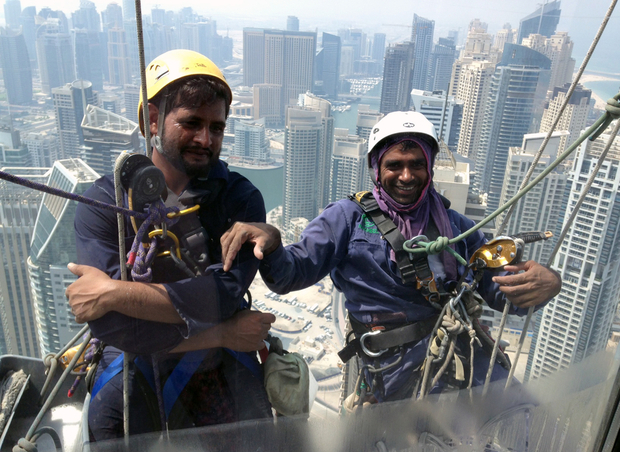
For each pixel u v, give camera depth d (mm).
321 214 1624
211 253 1121
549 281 1359
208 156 1054
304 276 1532
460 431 1403
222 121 1072
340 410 1492
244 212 1189
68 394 1248
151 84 1034
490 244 1409
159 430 1104
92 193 1021
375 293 1581
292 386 1266
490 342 1540
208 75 1022
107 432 1096
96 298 981
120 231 974
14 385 1144
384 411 1311
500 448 1420
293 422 1209
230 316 1186
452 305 1491
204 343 1117
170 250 1039
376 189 1617
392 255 1551
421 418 1364
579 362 1362
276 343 1360
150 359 1085
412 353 1554
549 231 1353
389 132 1515
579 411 1358
